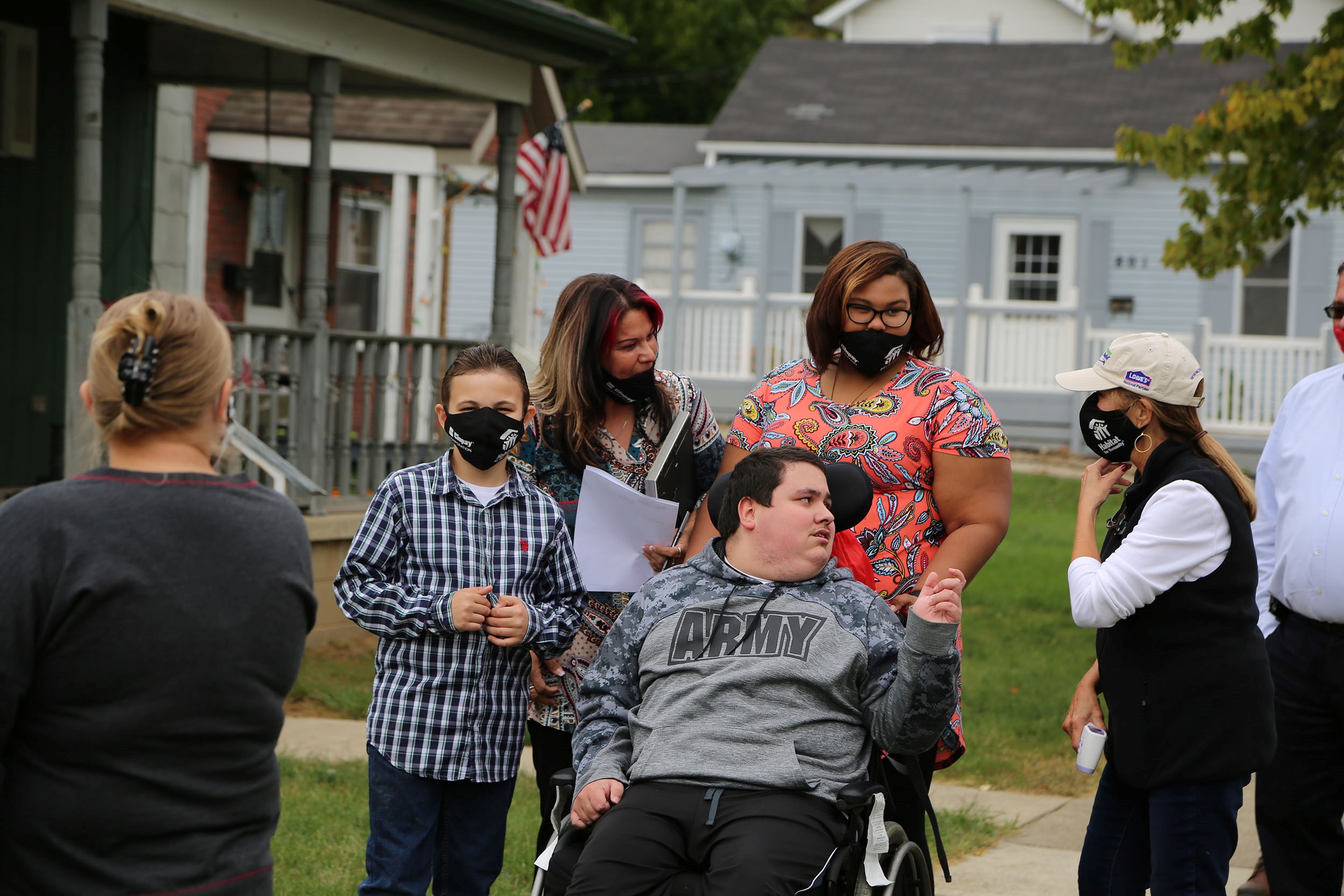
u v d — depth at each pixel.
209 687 2.22
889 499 3.71
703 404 4.07
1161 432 3.53
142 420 2.28
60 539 2.16
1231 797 3.40
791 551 3.48
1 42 9.34
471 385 3.57
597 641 3.88
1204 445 3.52
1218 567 3.38
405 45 9.46
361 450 9.48
